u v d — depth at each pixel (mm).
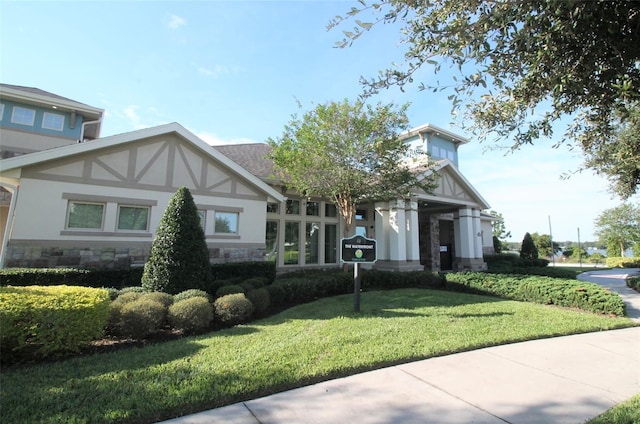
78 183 8617
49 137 13578
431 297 9578
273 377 3785
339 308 7789
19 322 4219
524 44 2592
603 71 2576
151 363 4199
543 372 4180
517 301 9438
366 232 16609
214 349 4734
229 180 11078
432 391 3600
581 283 9586
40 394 3344
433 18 2713
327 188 11398
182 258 7109
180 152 10250
